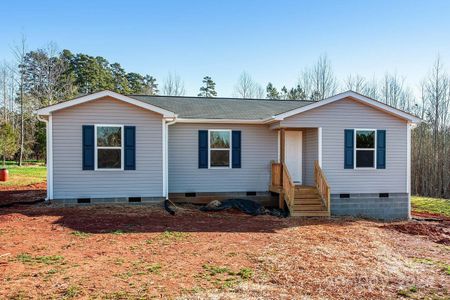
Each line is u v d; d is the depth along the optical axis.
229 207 12.79
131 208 11.75
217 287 5.14
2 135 29.22
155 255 6.71
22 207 11.57
